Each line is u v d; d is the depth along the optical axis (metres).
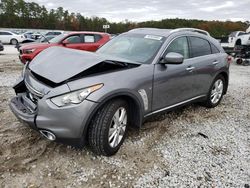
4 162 3.09
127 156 3.38
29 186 2.73
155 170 3.13
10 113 4.57
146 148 3.62
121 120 3.37
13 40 25.92
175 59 3.73
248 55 13.76
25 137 3.68
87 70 3.04
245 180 3.02
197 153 3.58
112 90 3.06
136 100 3.43
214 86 5.38
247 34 14.45
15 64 11.30
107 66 3.26
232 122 4.81
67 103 2.87
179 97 4.34
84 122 2.92
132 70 3.47
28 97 3.40
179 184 2.90
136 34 4.57
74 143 3.00
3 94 5.81
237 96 6.71
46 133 3.00
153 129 4.23
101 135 3.09
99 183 2.85
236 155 3.58
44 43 9.69
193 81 4.59
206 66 4.86
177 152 3.58
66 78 2.95
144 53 3.99
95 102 2.93
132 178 2.96
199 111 5.28
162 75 3.83
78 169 3.05
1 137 3.65
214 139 4.05
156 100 3.83
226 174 3.12
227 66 5.56
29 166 3.05
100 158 3.28
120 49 4.30
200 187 2.87
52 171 2.99
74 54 3.44
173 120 4.70
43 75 3.10
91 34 10.29
